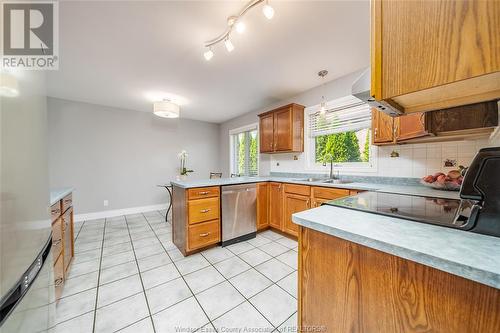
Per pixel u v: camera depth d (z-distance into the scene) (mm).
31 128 731
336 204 1018
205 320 1304
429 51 535
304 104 3223
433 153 1938
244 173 4812
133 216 3949
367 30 1738
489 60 448
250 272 1870
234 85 2930
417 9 555
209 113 4535
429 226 677
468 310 452
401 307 559
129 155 4160
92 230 3104
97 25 1646
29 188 701
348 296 672
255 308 1410
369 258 624
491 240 551
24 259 648
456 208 924
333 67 2412
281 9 1498
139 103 3760
